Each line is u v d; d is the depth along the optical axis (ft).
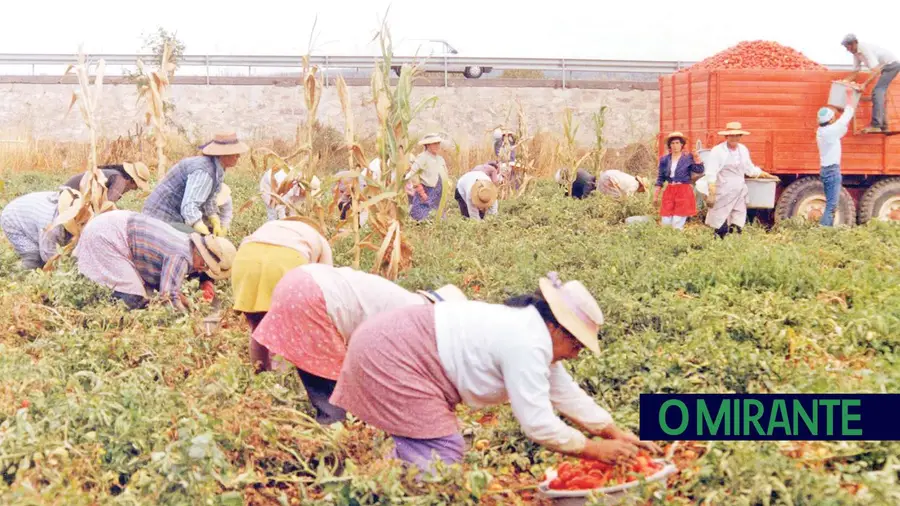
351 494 14.65
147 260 26.18
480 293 28.94
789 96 45.68
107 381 19.61
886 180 47.03
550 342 14.70
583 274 30.30
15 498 13.85
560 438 14.88
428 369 15.21
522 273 29.96
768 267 29.78
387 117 30.66
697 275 30.12
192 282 26.81
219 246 26.18
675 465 15.80
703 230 41.75
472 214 47.65
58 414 16.52
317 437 17.42
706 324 23.63
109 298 26.21
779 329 23.30
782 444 15.96
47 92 87.35
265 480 15.71
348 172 30.27
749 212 47.80
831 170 44.65
